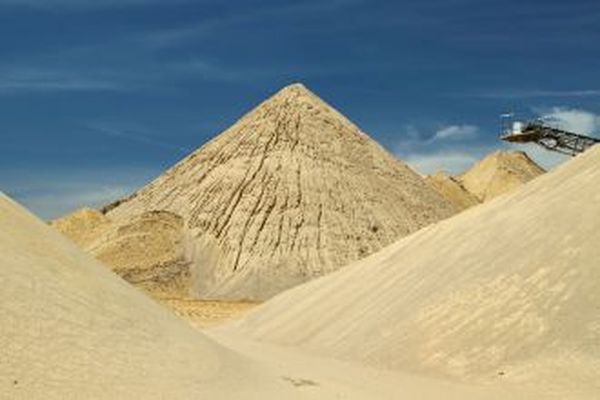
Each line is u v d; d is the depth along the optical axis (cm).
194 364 2128
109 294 2222
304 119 12912
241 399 1925
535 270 3067
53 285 1998
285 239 10969
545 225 3312
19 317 1747
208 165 12731
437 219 12362
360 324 3669
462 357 2845
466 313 3100
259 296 10000
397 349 3125
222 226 11331
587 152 3803
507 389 2462
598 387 2348
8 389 1481
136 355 1947
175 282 10481
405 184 12838
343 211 11506
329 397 2202
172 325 2444
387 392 2375
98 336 1916
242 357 2695
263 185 11738
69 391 1573
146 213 11700
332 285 4628
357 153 12850
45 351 1694
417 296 3500
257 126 12938
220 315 7869
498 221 3700
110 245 11181
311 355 3484
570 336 2661
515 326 2855
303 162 12106
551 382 2461
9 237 2067
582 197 3328
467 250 3631
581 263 2945
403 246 4384
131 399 1656
